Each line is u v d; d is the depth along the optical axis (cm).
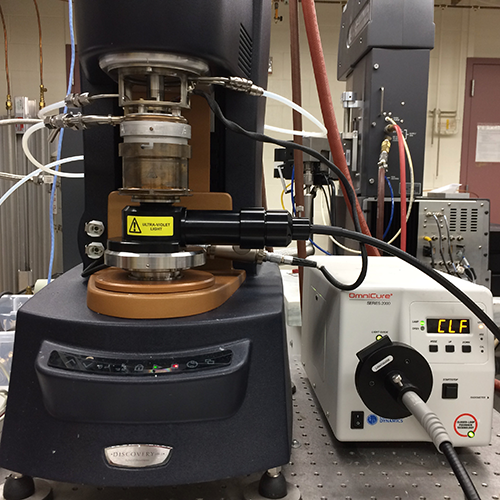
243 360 45
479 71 350
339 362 58
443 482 54
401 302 58
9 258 268
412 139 161
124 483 43
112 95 53
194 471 44
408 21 154
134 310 46
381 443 62
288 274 163
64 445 44
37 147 252
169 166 48
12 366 46
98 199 63
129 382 42
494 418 71
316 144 140
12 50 334
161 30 42
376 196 163
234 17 49
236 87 53
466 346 58
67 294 55
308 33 86
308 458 59
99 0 42
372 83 158
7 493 48
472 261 157
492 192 361
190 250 52
